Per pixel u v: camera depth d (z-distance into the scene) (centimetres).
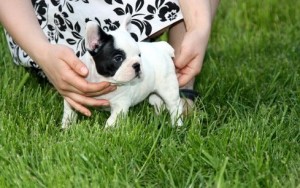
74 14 335
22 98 351
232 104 354
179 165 285
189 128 320
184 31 345
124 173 277
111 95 300
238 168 279
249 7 530
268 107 341
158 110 331
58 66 295
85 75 289
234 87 384
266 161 281
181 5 331
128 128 305
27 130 317
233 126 318
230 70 413
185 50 313
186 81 323
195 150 292
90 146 289
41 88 371
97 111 333
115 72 286
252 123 317
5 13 321
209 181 264
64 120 321
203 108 348
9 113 331
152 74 308
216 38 484
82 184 261
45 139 303
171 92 318
